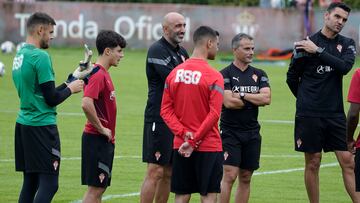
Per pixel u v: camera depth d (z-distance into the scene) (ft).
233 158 97.35
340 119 101.45
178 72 87.30
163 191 99.60
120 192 111.86
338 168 131.85
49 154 87.51
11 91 205.36
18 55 87.66
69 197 107.86
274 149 144.77
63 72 233.14
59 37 292.81
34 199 87.61
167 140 96.84
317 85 101.14
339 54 101.76
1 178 118.32
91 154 90.27
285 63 270.67
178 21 97.09
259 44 283.38
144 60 270.67
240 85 98.43
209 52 87.81
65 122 166.30
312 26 277.64
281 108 191.01
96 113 89.45
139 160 133.28
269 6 295.07
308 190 102.78
